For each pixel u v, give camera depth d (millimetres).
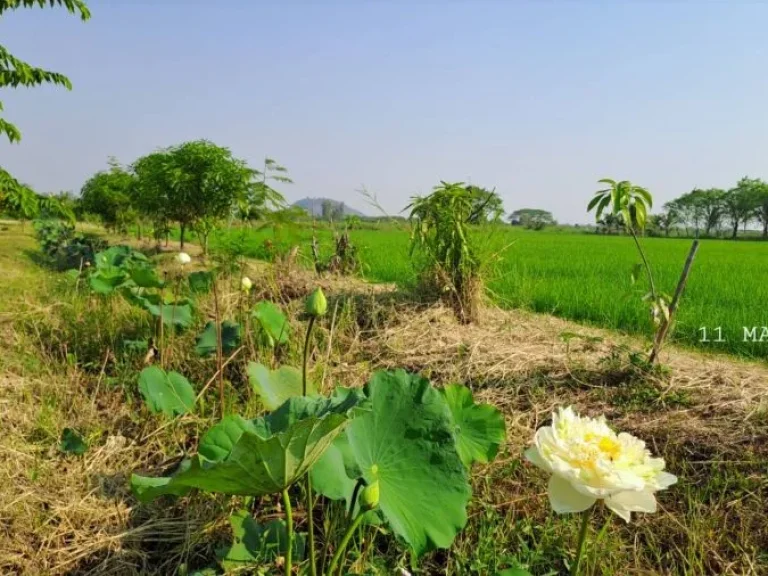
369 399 1797
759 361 5324
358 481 1711
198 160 12461
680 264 15102
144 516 2494
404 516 1620
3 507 2414
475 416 2520
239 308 4750
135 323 5012
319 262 7184
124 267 5363
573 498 1250
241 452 1214
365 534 2295
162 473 2852
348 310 4953
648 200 3812
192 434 3199
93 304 5621
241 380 3934
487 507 2400
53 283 7863
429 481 1717
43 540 2285
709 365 4195
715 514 2533
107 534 2383
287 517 1421
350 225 7539
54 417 3297
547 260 14891
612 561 2299
